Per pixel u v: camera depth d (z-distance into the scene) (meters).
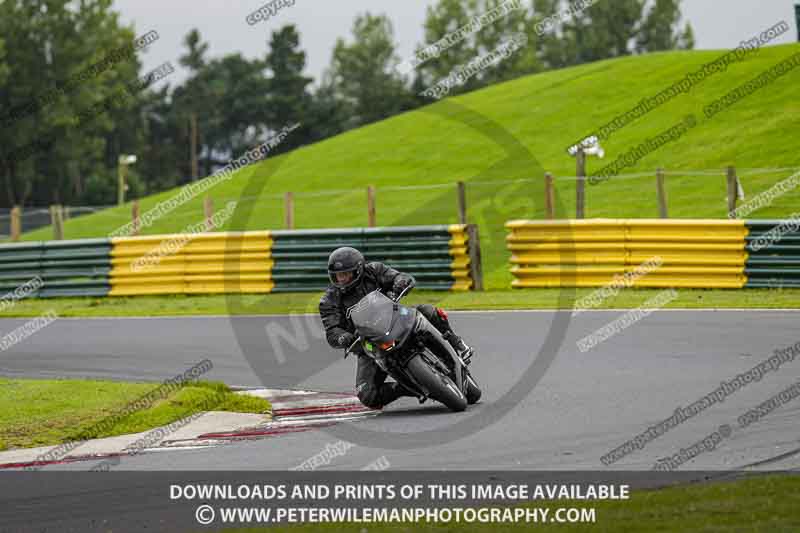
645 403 37.56
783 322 55.25
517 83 199.75
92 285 83.88
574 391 40.47
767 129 132.62
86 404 41.97
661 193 86.88
